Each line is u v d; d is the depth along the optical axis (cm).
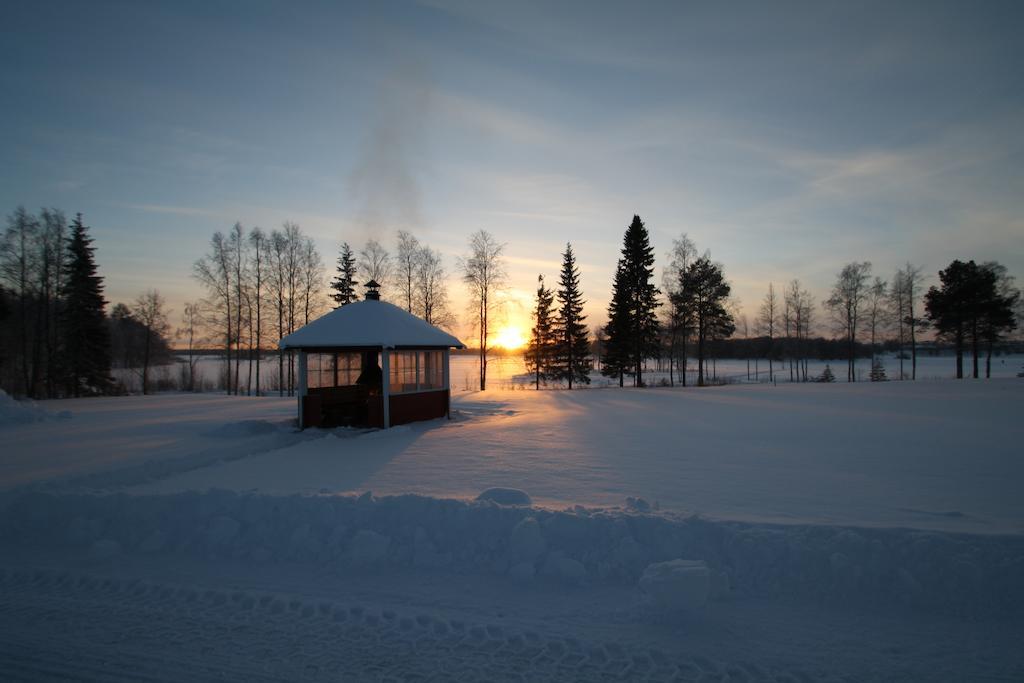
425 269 3847
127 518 649
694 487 762
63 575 545
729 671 368
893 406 1936
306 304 3950
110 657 392
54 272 3788
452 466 952
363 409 1706
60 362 3741
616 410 1967
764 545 512
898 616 442
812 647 398
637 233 4075
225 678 363
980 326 4356
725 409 1930
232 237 3853
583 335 4372
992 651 390
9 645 411
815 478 816
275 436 1358
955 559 475
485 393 3114
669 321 4194
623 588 499
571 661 382
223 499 656
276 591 504
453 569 545
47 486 830
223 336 3900
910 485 765
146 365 4522
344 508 625
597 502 682
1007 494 711
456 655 391
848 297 4791
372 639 416
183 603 483
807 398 2347
